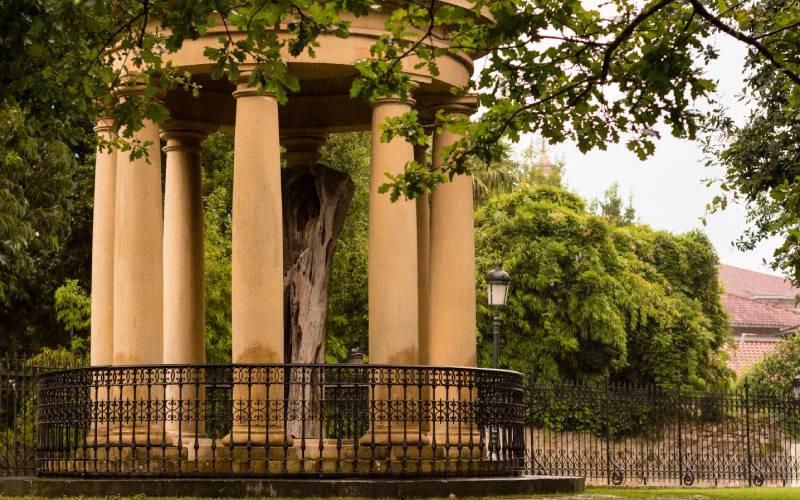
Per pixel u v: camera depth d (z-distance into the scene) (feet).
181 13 37.86
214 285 99.40
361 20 57.36
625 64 44.60
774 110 60.95
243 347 55.11
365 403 62.95
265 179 55.93
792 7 53.16
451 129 46.42
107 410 53.88
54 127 54.95
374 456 55.67
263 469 53.52
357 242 119.34
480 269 137.28
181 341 67.36
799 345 157.17
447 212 62.49
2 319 126.21
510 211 145.69
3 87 45.93
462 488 53.21
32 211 107.86
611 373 147.54
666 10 47.21
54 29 38.34
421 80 59.16
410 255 57.82
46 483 52.80
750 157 60.49
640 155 44.47
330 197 65.16
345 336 118.11
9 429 74.49
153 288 58.39
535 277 139.64
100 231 62.69
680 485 99.81
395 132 46.80
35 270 116.16
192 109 68.69
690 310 151.64
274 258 55.77
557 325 140.46
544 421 96.68
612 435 112.27
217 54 40.09
